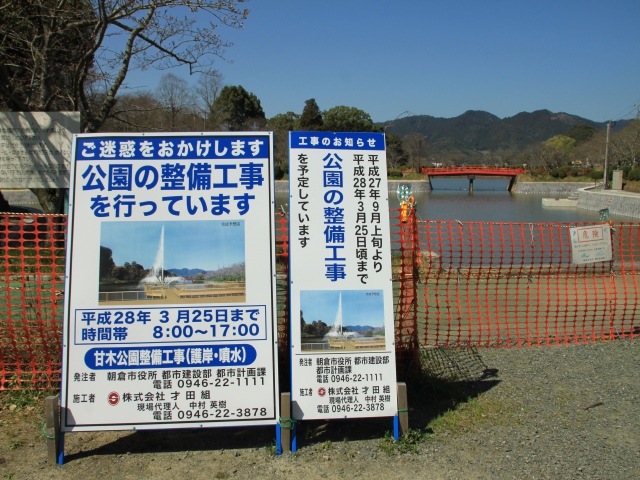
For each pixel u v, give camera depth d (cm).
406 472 367
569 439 415
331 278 402
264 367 388
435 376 526
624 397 495
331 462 379
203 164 399
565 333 692
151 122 1869
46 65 956
